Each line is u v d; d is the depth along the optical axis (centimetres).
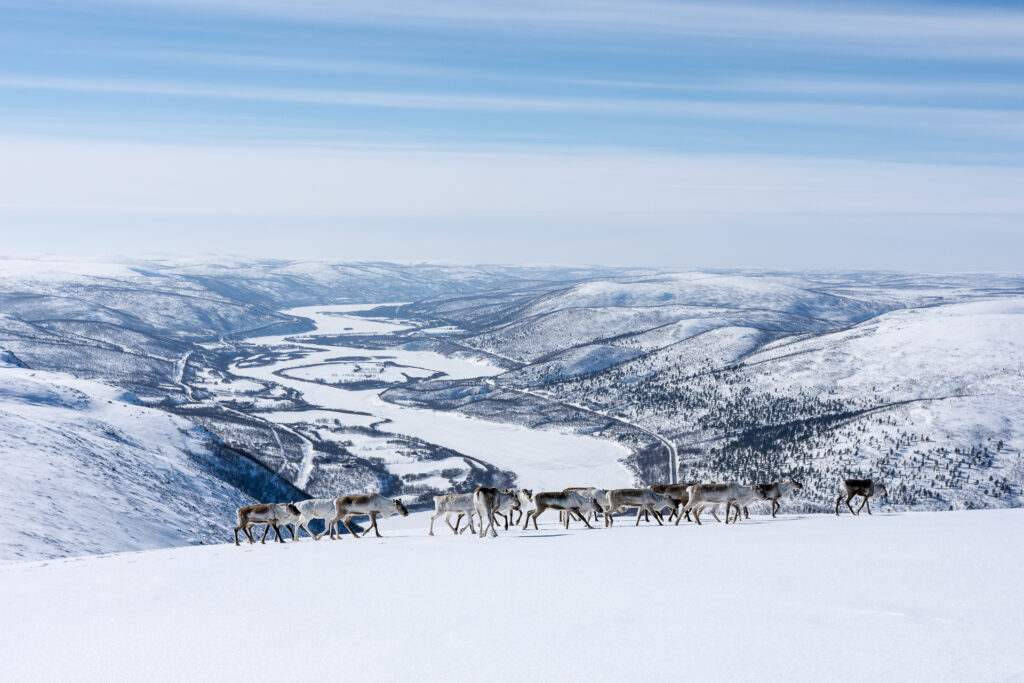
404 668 985
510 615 1227
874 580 1384
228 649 1117
